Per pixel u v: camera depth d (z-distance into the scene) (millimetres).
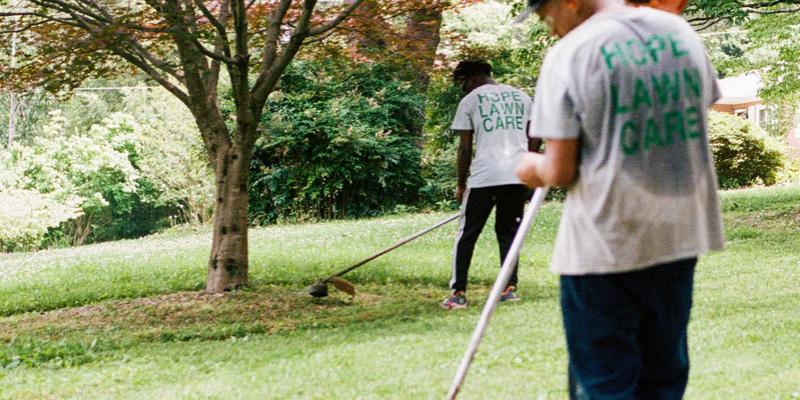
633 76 2461
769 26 19922
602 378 2604
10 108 34375
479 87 7168
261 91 8469
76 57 7332
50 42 7617
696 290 7250
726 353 4875
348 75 21656
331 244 13117
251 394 4508
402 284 8977
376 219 19750
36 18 8852
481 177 6988
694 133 2531
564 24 2672
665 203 2508
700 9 13039
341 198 21953
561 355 4977
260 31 9305
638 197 2490
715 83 2643
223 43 7746
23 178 28578
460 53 9516
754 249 9953
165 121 27594
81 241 29953
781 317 5812
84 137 30297
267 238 15086
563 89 2498
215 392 4613
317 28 8641
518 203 7102
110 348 6312
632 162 2486
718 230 2635
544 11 2695
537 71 19453
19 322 7934
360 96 21734
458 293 7117
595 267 2535
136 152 31359
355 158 20984
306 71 21859
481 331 2969
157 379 5094
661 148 2494
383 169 21469
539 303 6918
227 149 8570
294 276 9477
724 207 16391
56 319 7910
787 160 27484
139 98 34969
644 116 2471
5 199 25219
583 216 2559
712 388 4191
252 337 6426
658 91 2469
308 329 6613
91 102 37062
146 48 8633
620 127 2473
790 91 21047
